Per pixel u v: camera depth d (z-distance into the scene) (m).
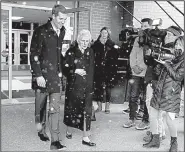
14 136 3.88
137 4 7.30
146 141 3.80
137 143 3.74
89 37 3.51
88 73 3.50
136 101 4.48
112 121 4.86
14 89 8.20
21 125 4.43
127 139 3.90
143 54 3.96
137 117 5.09
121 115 5.32
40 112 3.69
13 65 15.54
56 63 3.39
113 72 5.31
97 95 5.14
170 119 3.27
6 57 6.09
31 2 6.53
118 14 7.73
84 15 7.19
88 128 3.57
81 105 3.54
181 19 7.27
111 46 5.14
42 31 3.32
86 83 3.48
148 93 4.16
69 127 3.82
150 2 7.25
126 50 5.79
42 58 3.35
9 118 4.84
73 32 7.11
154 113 3.47
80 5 7.14
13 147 3.46
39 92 3.54
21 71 14.54
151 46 3.48
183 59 3.15
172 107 3.22
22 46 16.64
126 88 6.30
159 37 3.89
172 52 3.26
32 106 5.91
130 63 4.44
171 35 3.42
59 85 3.43
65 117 3.68
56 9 3.29
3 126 4.34
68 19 7.03
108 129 4.37
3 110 5.45
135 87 4.41
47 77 3.35
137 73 4.36
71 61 3.51
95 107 5.08
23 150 3.36
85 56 3.52
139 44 4.19
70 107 3.60
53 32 3.35
